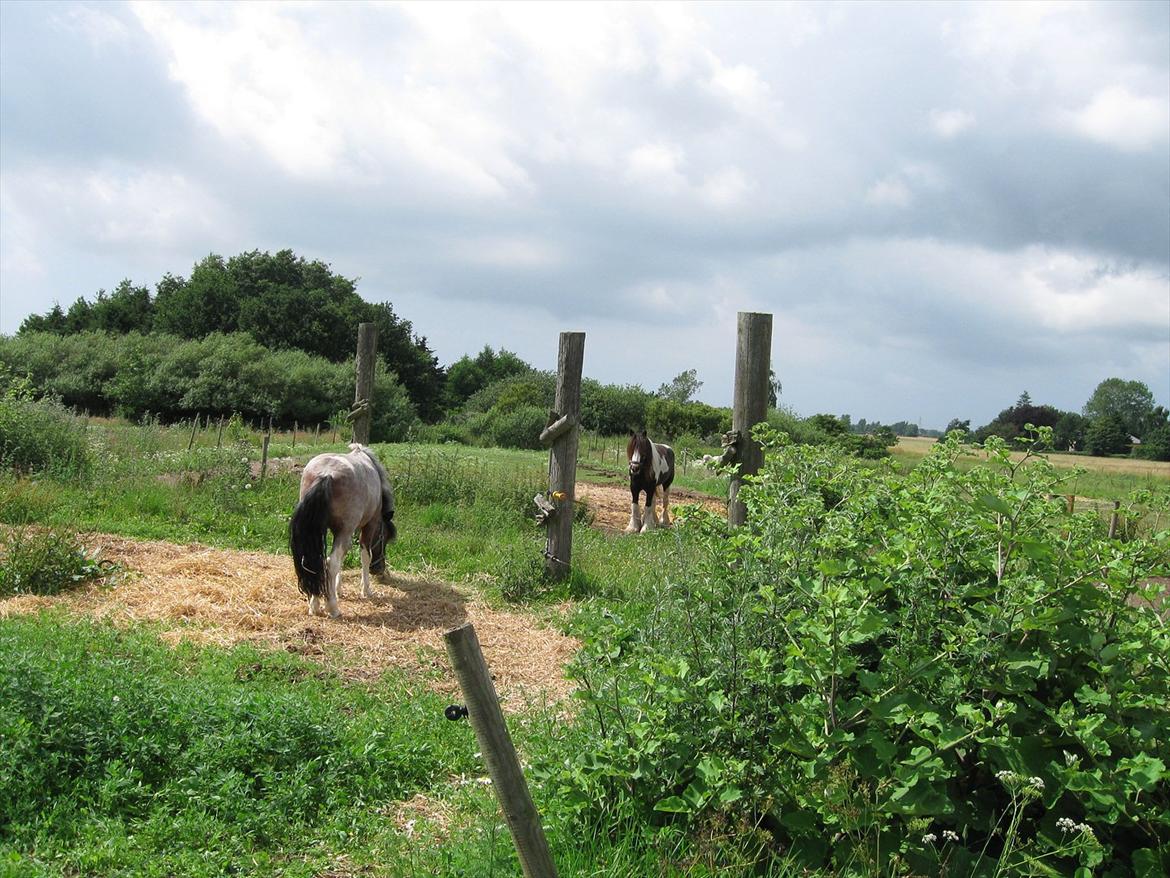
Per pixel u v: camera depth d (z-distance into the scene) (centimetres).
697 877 368
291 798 464
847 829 361
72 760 455
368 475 922
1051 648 411
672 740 406
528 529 1394
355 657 742
